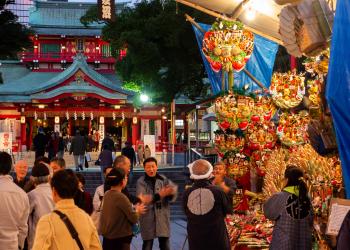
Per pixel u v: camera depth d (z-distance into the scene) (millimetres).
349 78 5816
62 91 51562
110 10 22562
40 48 62875
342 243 5469
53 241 5832
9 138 31438
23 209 8109
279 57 27719
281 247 7816
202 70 36031
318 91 8430
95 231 6199
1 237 7875
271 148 11930
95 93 51688
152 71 34875
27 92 52219
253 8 11734
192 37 33656
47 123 60469
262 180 12234
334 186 8484
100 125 53750
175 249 14594
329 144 7973
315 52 8000
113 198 8688
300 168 8219
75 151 32344
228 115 11781
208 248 8594
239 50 12516
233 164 12094
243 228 10516
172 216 23156
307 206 7965
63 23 66812
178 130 55438
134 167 36562
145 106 52531
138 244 15797
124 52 54250
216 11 12914
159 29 33500
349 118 5793
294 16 8109
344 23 5953
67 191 6039
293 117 11664
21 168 10938
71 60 61719
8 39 25297
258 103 11906
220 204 8727
